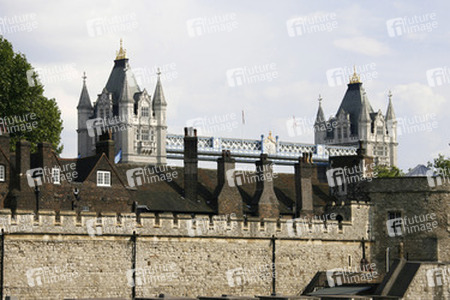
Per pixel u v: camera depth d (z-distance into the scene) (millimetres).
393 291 67250
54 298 63625
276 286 75875
